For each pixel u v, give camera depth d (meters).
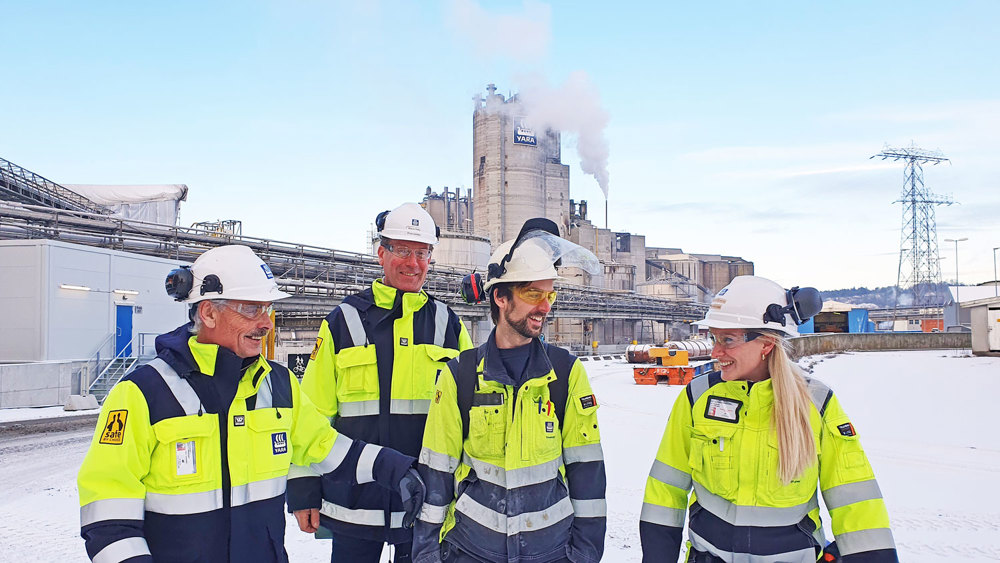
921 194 108.56
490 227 100.56
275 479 2.59
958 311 69.38
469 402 2.73
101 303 20.98
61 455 11.20
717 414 2.53
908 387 21.61
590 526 2.70
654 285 98.88
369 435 3.58
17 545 5.89
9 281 19.06
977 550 5.70
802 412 2.39
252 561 2.46
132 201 38.72
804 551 2.43
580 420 2.74
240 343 2.53
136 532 2.22
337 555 3.68
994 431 13.63
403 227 3.72
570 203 109.81
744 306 2.47
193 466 2.37
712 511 2.53
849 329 56.66
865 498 2.39
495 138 100.75
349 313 3.71
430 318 3.83
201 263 2.53
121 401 2.33
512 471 2.61
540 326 2.74
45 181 31.41
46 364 18.38
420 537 2.69
